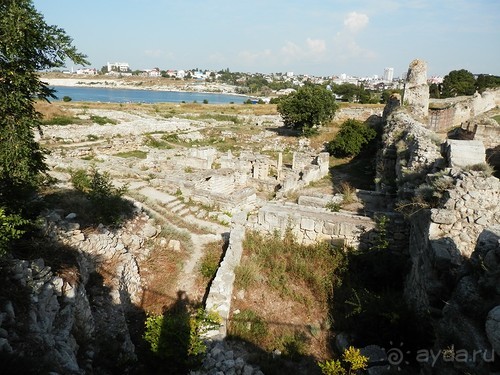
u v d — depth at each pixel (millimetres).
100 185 14297
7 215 7133
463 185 7500
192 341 7145
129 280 10102
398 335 6953
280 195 20781
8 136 7094
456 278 5977
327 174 27656
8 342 4945
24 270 6211
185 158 27266
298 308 9141
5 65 6762
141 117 55938
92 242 9477
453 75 70875
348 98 89438
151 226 13695
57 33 7184
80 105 62656
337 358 7465
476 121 23391
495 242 5559
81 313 7246
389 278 9703
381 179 18750
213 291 9109
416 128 18125
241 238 11641
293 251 11109
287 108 45594
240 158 28750
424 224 8125
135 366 7262
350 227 10922
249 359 7430
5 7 6613
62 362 5434
